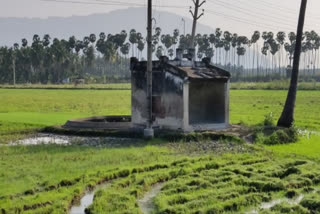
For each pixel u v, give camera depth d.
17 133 38.03
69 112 59.94
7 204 16.39
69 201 17.27
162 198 17.38
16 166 23.41
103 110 63.72
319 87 111.38
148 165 23.28
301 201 16.80
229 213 15.80
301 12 38.62
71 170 22.39
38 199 17.12
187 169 22.22
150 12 34.03
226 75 38.94
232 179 20.16
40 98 89.00
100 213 15.73
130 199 17.30
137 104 39.06
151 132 33.69
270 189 18.95
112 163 24.39
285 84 118.69
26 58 183.50
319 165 23.39
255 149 29.17
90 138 35.00
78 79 175.50
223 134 33.22
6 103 75.44
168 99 36.72
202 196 17.56
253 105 70.38
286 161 24.58
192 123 38.25
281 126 38.31
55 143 32.22
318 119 50.12
